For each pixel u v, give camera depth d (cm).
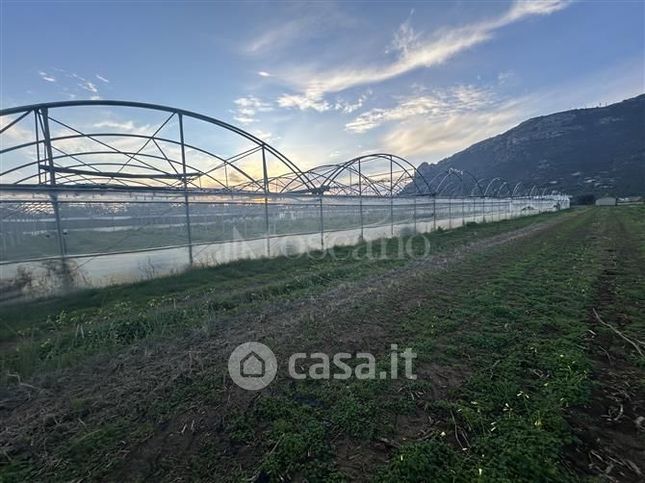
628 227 1936
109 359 482
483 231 2195
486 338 485
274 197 1419
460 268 978
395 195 2136
